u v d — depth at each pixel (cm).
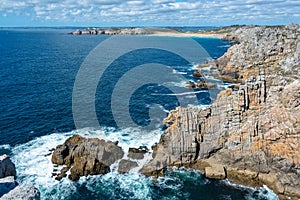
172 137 4844
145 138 5616
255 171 4547
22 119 6662
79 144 4938
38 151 5244
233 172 4619
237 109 4788
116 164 4753
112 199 4134
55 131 6094
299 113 4400
